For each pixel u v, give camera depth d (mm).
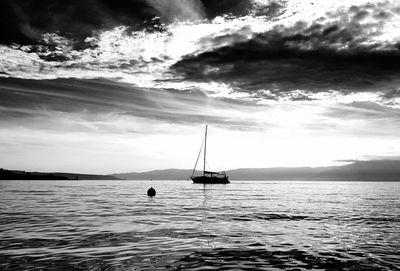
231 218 24766
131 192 71688
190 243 14805
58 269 10453
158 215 26375
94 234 16984
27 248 13461
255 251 13375
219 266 11094
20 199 46375
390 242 15617
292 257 12453
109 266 10883
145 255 12414
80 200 45000
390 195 66500
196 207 34438
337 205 39094
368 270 10914
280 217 25812
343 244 15047
